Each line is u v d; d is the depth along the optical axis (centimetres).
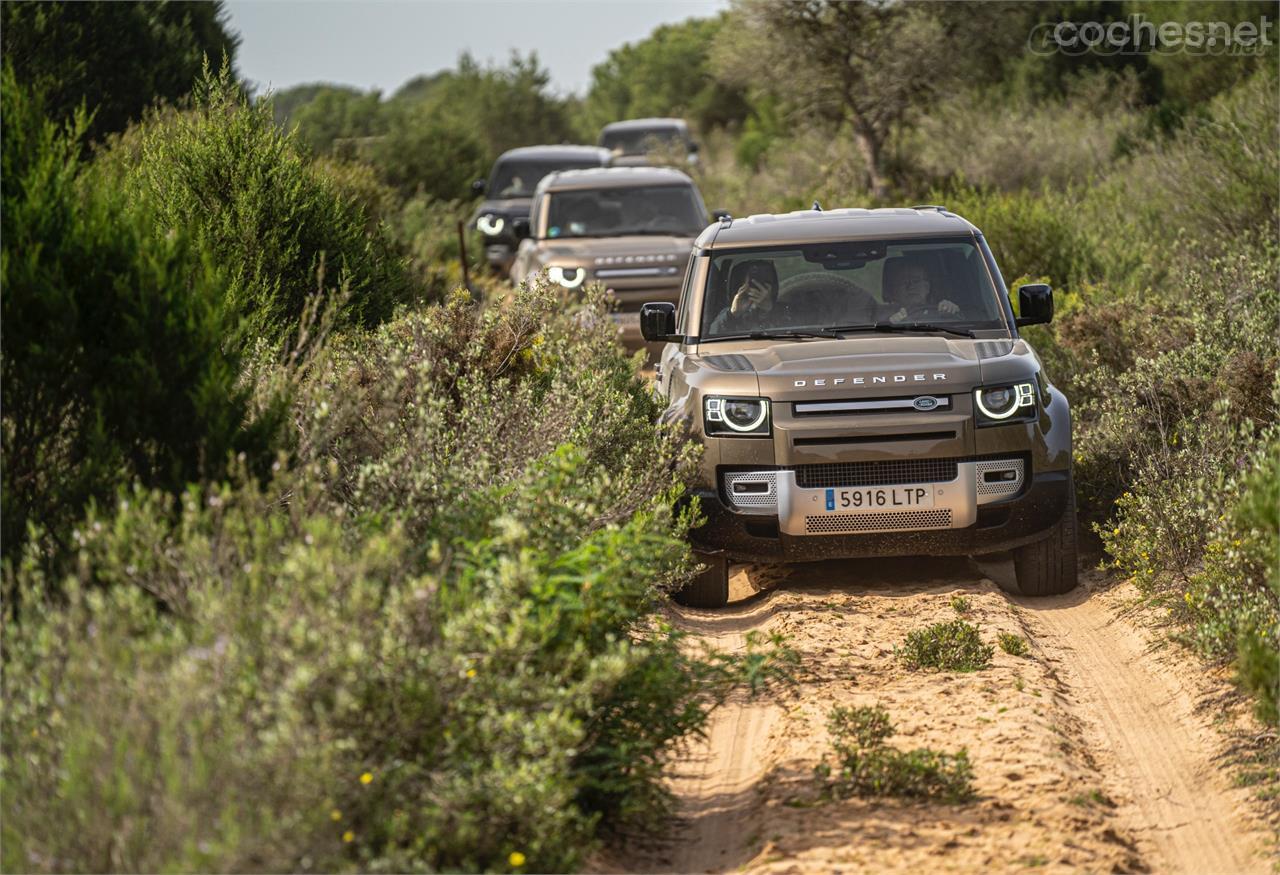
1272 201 3672
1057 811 1220
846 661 1705
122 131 4269
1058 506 2002
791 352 2086
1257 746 1395
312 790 953
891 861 1126
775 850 1157
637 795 1220
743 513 1988
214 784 934
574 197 4647
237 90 2669
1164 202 4225
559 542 1337
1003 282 2236
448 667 1074
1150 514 1934
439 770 1070
